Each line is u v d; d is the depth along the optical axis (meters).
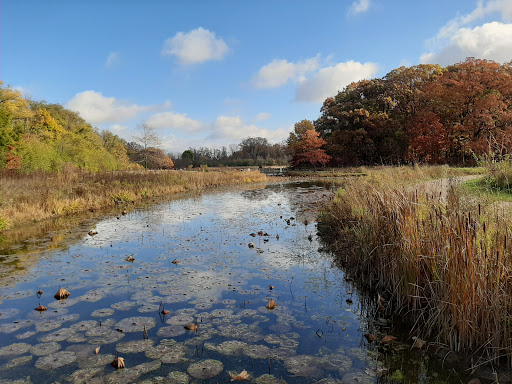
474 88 28.81
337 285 4.71
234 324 3.56
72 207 11.15
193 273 5.19
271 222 9.35
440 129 30.83
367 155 38.72
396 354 2.99
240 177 28.09
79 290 4.54
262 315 3.78
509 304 2.88
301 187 21.19
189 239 7.41
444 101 31.28
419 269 3.74
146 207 12.55
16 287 4.65
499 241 3.18
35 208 10.26
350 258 5.46
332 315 3.79
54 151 22.52
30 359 2.92
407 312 3.80
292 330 3.45
